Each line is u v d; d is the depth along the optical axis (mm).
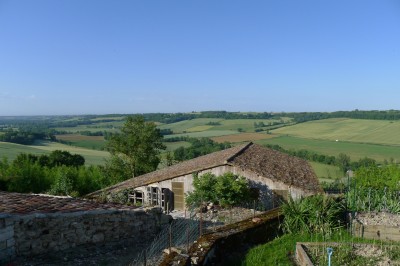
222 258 11203
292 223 13570
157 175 24250
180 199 22219
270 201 20484
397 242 12445
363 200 16438
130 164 35750
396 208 15703
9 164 32156
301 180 21797
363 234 13062
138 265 10203
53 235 10938
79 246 11586
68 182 26766
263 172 20828
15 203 11281
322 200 14133
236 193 19188
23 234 10227
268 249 11977
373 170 24250
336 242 11688
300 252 10875
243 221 13469
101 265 10320
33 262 9953
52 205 11828
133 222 13203
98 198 22562
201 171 21656
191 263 9594
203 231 13000
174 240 12586
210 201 19781
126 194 23141
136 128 35594
